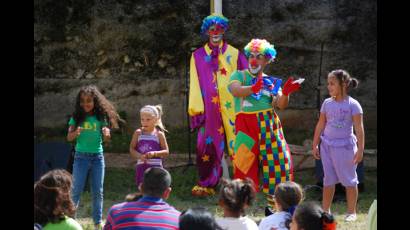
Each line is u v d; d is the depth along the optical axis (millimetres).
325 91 11211
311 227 3541
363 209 6914
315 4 11070
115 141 10773
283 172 6016
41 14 11172
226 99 7688
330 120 6152
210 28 7719
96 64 11273
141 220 3838
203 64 7797
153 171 4023
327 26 11070
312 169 9195
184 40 11219
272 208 6035
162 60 11289
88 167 5832
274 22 11102
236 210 4160
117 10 11211
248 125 6016
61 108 11258
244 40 11109
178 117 11297
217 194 7793
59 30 11188
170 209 3955
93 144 5816
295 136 10961
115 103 11297
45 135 11062
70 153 7973
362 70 11133
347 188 6211
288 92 5797
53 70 11250
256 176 6105
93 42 11250
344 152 6121
